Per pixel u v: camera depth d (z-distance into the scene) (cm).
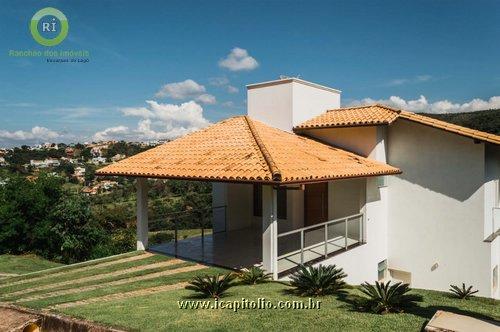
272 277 989
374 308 712
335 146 1535
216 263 1141
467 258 1331
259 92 1691
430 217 1409
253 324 644
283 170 963
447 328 568
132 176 1255
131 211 3731
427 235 1416
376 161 1430
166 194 3822
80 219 2850
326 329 621
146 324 644
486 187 1321
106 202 4375
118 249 2859
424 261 1422
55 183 2873
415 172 1441
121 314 698
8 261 2231
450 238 1366
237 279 976
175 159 1284
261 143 1189
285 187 977
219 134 1461
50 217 2767
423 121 1378
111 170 1354
